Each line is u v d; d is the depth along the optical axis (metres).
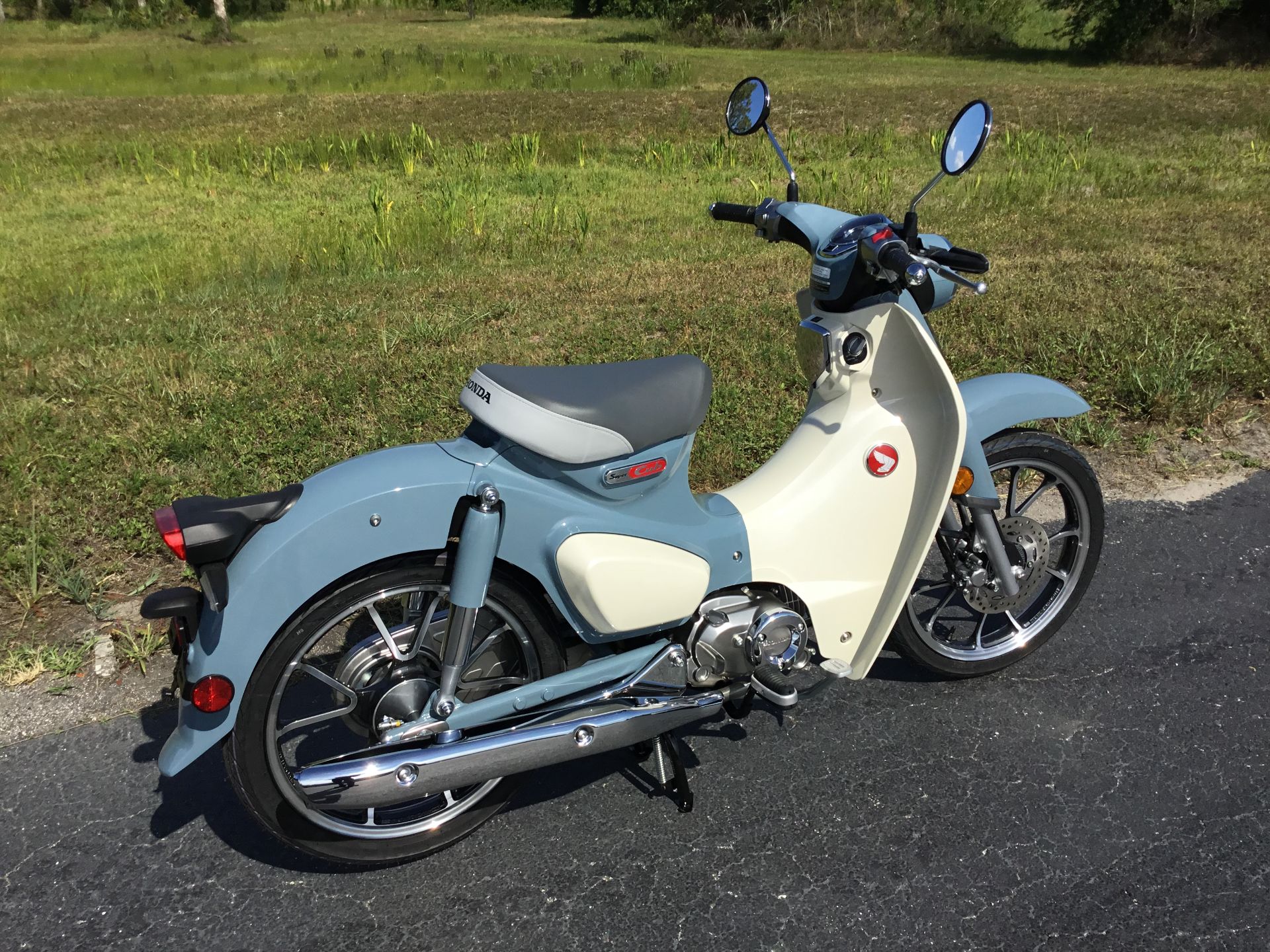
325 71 26.56
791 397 5.36
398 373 5.68
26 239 9.77
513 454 2.47
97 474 4.50
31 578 3.70
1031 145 13.76
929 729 3.21
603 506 2.60
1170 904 2.54
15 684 3.31
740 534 2.84
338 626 3.58
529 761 2.56
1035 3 41.06
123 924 2.49
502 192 11.88
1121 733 3.17
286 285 7.87
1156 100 18.16
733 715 3.09
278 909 2.55
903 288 2.77
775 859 2.70
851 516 2.96
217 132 16.31
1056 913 2.52
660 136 15.76
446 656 2.44
